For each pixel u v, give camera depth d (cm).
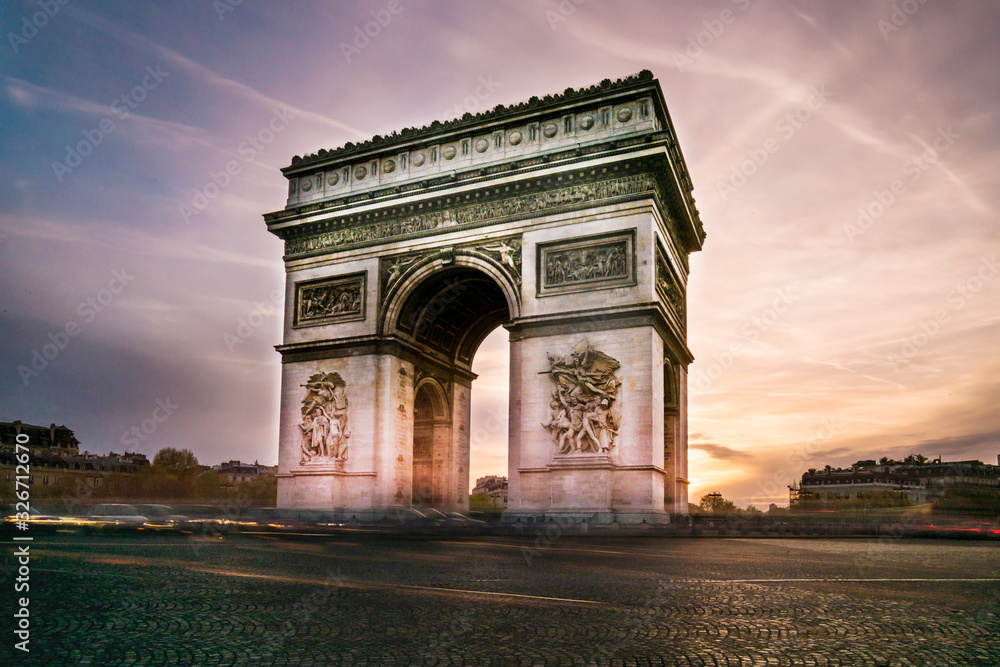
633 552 4022
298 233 8469
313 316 8206
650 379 6538
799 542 5188
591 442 6581
